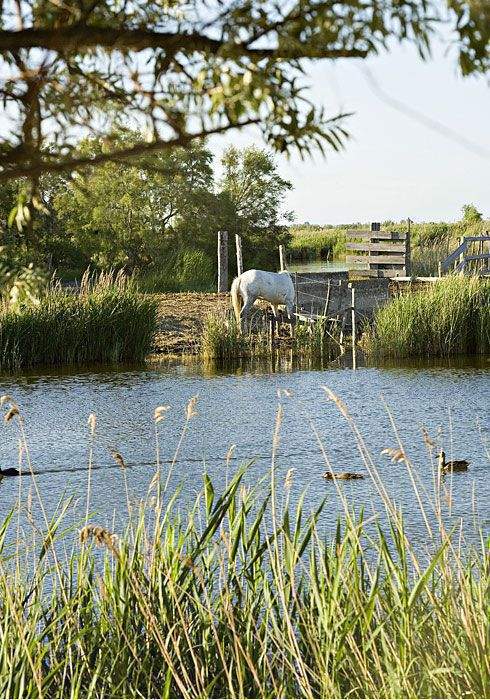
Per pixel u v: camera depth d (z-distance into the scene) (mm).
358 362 31438
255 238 69125
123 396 24703
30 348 31172
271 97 2648
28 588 8500
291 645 6340
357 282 38094
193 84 2787
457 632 6293
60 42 2678
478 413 21500
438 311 33250
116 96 3035
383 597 7203
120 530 12070
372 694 5961
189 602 7254
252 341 33906
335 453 17578
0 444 18891
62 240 54844
